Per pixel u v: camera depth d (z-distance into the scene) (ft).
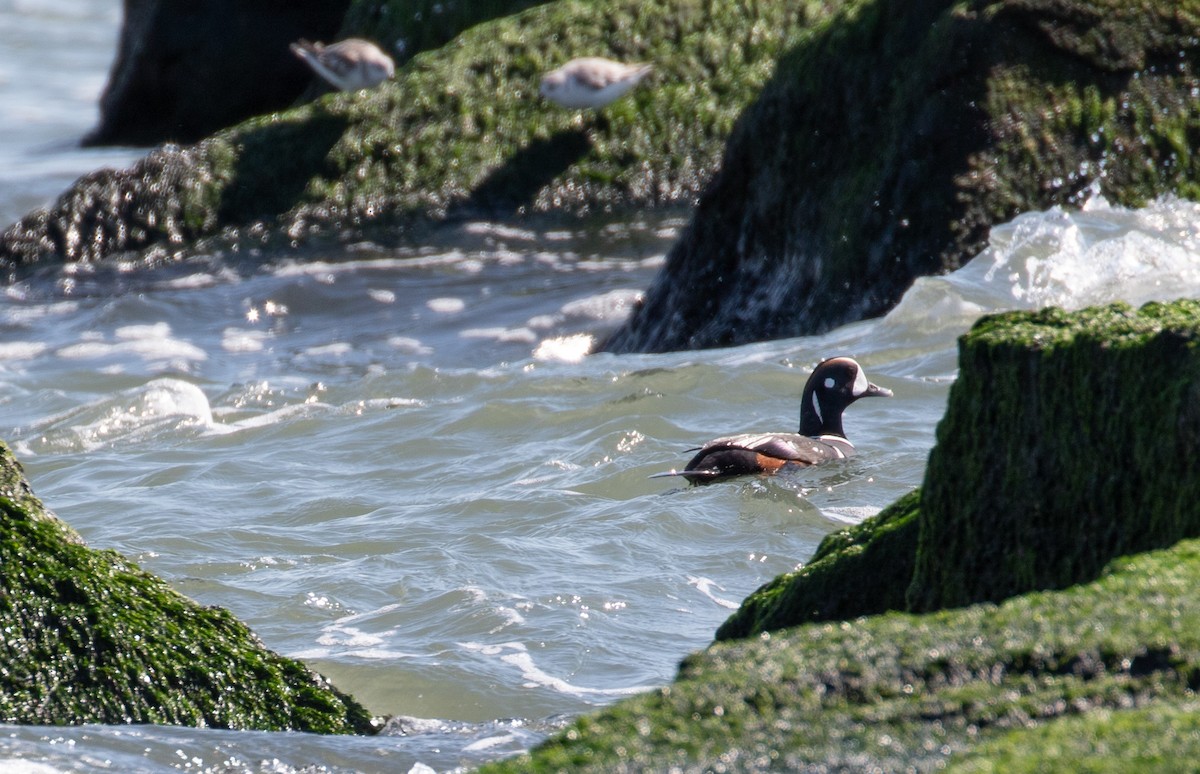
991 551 36.14
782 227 107.45
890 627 25.32
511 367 92.63
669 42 157.48
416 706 44.70
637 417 76.64
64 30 364.99
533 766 22.33
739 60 156.56
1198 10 98.58
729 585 54.39
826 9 157.89
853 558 40.27
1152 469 32.65
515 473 69.31
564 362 93.40
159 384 89.04
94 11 397.80
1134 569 26.73
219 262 146.10
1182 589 25.32
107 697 39.65
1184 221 93.76
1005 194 96.78
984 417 36.50
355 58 157.17
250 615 52.49
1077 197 96.94
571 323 119.34
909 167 99.14
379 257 142.72
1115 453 33.55
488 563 56.70
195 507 66.80
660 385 81.76
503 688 45.52
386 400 85.97
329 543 60.44
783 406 78.33
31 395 100.32
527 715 43.86
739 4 157.48
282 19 220.84
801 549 58.08
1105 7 98.22
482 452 73.46
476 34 161.27
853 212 101.30
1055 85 97.91
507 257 140.15
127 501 68.39
